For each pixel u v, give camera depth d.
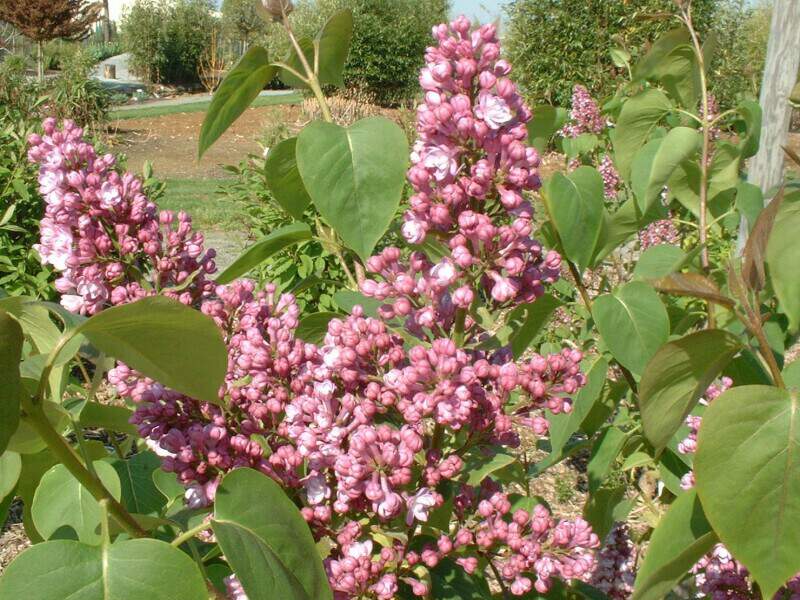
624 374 0.69
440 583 0.49
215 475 0.44
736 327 0.68
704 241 0.77
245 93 0.63
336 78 0.69
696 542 0.34
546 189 0.58
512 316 0.61
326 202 0.47
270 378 0.47
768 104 1.31
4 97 4.39
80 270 0.55
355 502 0.46
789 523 0.32
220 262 2.79
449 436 0.52
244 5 13.51
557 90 5.10
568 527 0.47
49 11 9.57
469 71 0.46
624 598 0.78
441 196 0.47
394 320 0.59
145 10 11.97
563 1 5.05
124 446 0.68
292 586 0.34
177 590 0.32
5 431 0.31
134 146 6.62
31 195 1.95
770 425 0.32
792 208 0.37
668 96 0.84
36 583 0.31
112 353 0.35
